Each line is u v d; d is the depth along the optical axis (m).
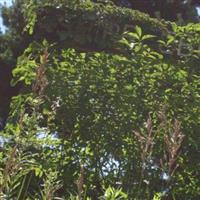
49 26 5.90
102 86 4.90
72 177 4.54
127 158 4.51
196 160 4.70
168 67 4.93
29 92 5.30
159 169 4.29
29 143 2.95
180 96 4.83
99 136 4.74
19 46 13.23
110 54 5.26
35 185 4.02
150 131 3.22
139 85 4.88
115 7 5.95
